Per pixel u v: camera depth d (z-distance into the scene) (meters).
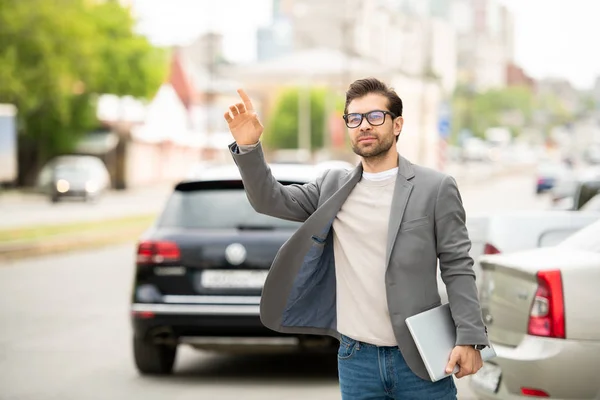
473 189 71.75
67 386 9.51
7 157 39.97
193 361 10.81
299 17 154.62
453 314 4.34
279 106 101.19
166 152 85.19
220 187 9.65
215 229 9.35
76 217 40.47
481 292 6.86
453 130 169.88
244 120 4.43
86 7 65.88
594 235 6.52
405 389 4.43
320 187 4.64
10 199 56.84
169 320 9.18
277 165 10.17
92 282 19.14
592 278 6.00
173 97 84.56
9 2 57.47
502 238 8.99
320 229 4.48
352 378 4.52
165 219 9.55
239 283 9.16
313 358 10.93
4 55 57.31
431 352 4.27
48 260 24.31
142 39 71.50
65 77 59.38
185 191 9.70
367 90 4.49
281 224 9.34
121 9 70.44
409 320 4.28
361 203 4.49
